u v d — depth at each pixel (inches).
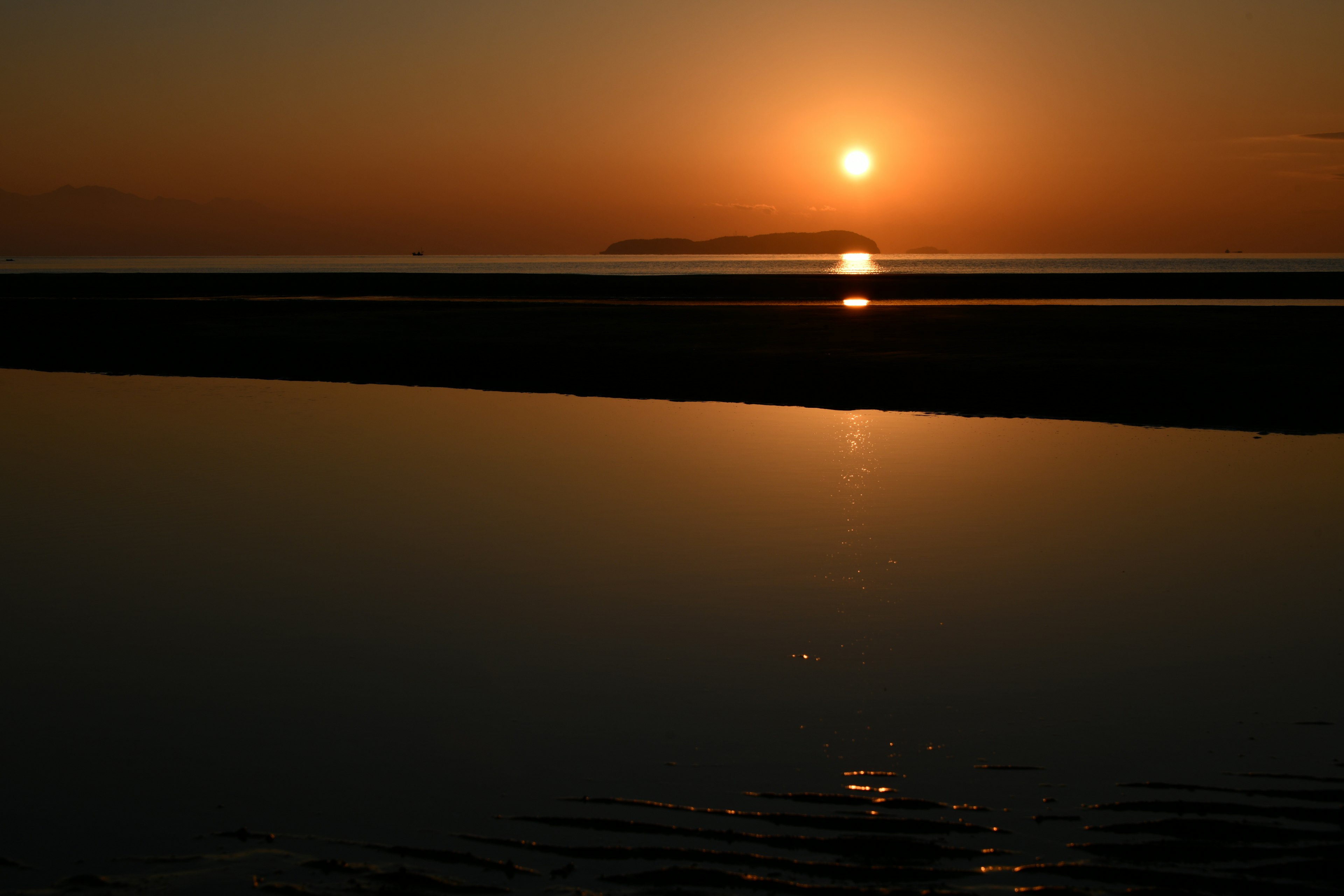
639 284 3070.9
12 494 578.9
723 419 834.8
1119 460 663.1
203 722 290.5
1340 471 626.5
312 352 1221.1
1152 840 211.5
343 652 346.9
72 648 351.3
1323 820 219.9
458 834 221.3
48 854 214.7
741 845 213.2
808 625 368.8
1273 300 2258.9
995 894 189.9
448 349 1225.4
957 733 276.8
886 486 591.2
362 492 581.9
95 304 1966.0
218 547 474.0
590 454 689.6
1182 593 402.3
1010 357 1087.6
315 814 233.6
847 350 1172.5
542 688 313.7
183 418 833.5
